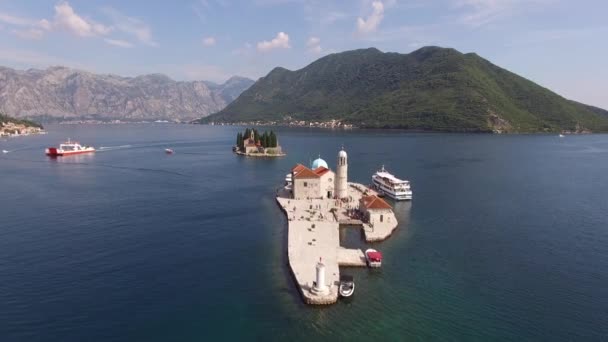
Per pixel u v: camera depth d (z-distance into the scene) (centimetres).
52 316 5897
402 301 6406
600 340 5422
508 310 6150
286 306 6269
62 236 9325
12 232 9581
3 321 5744
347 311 6119
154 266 7681
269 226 10312
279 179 17188
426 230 9950
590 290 6788
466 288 6844
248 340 5409
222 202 12875
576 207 12194
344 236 9525
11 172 18500
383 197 13588
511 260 8038
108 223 10412
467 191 14525
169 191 14538
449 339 5419
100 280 7056
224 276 7288
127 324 5741
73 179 16862
